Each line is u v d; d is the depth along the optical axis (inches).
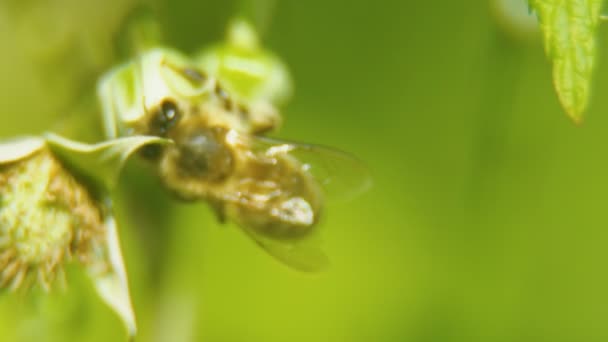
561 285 7.8
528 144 7.7
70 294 6.4
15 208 5.8
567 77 5.5
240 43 6.2
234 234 7.7
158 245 6.5
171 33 6.3
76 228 5.8
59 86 6.2
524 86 7.6
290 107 7.7
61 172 5.8
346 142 7.8
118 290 5.8
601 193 7.8
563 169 7.8
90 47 6.2
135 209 6.4
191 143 6.0
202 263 7.2
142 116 5.9
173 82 5.9
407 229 7.8
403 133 7.8
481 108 7.1
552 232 7.8
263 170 6.0
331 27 7.6
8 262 5.8
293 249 6.0
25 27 6.2
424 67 7.7
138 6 6.2
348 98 7.8
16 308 6.4
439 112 7.8
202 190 6.0
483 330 7.7
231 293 7.7
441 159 7.8
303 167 6.0
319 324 7.7
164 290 6.5
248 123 6.0
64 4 6.2
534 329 7.8
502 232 7.6
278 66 6.2
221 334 7.7
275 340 7.7
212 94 6.0
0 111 6.9
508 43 6.8
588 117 7.7
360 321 7.7
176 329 6.6
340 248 7.7
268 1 6.3
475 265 7.7
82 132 5.9
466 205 7.5
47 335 6.4
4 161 5.8
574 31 5.5
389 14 7.7
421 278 7.7
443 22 7.7
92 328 7.0
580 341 7.8
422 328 7.7
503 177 7.5
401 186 7.8
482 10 7.7
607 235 7.8
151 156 6.0
